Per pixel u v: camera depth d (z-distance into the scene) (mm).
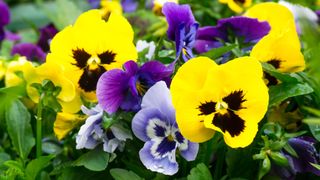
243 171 542
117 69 514
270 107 550
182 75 487
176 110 490
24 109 586
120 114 524
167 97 512
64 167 542
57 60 539
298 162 540
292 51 548
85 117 556
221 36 619
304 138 562
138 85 533
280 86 535
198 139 498
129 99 522
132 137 536
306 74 579
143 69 522
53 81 545
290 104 578
